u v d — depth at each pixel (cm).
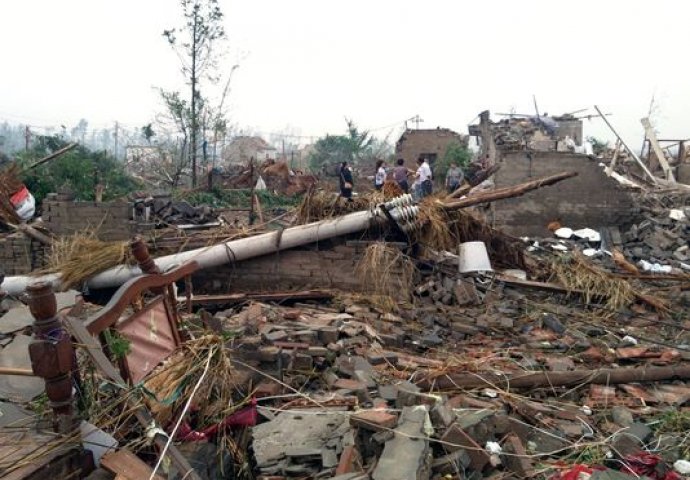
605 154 2519
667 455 460
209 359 437
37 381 434
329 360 630
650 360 734
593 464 432
